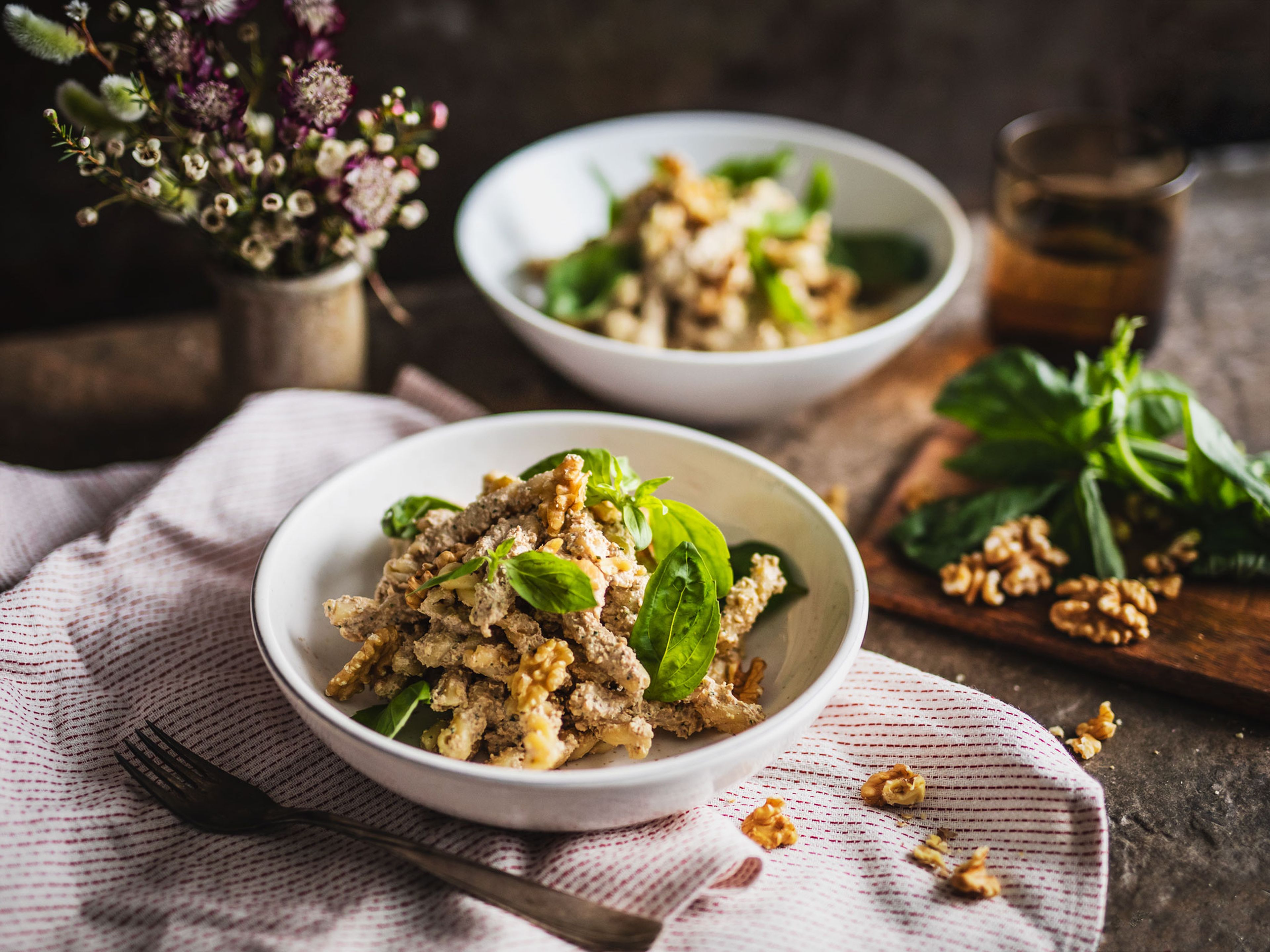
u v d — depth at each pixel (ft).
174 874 1.70
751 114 3.32
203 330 2.70
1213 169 3.35
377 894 1.68
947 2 3.31
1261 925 1.70
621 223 2.61
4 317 2.87
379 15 2.81
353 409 2.27
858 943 1.65
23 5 2.53
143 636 1.92
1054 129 2.68
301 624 1.87
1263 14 3.46
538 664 1.74
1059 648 2.00
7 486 2.14
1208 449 2.04
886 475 2.36
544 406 2.51
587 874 1.68
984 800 1.80
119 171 2.04
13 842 1.68
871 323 2.61
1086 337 2.48
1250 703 1.93
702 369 2.24
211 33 2.09
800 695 1.77
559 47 3.00
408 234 3.15
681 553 1.76
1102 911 1.68
